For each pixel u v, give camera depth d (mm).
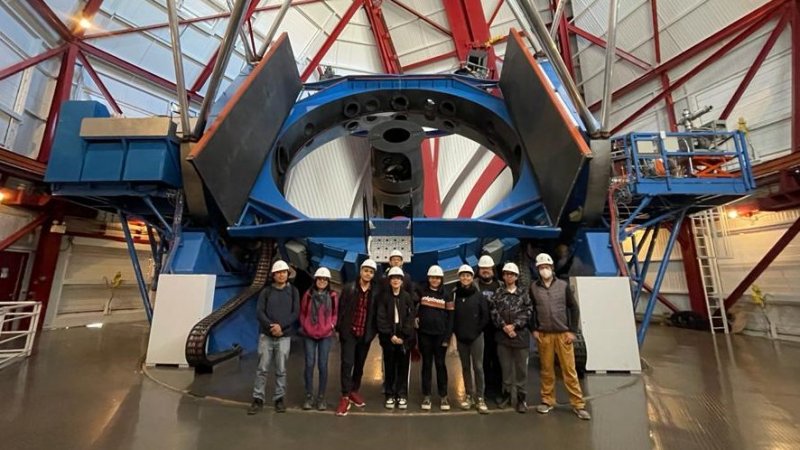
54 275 9844
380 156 6941
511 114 7664
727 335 9594
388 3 14609
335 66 15414
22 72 8805
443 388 3758
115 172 6305
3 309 5742
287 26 13852
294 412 3688
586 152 5379
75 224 10445
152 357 5395
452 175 12805
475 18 14055
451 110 8500
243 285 7434
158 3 10898
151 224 7203
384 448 2904
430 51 15430
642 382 4723
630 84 12984
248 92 6391
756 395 4211
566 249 6680
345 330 3830
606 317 5207
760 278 9680
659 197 6727
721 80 10516
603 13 13234
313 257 6383
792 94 8805
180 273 5941
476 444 2975
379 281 4012
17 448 2844
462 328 3785
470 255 6133
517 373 3725
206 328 5215
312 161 11688
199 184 6082
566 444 2969
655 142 6688
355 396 3863
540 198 6770
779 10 9195
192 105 12883
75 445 2910
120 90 11188
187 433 3160
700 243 11148
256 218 7008
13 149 8688
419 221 5582
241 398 4094
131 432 3164
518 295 3777
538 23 5676
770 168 8328
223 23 12422
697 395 4203
